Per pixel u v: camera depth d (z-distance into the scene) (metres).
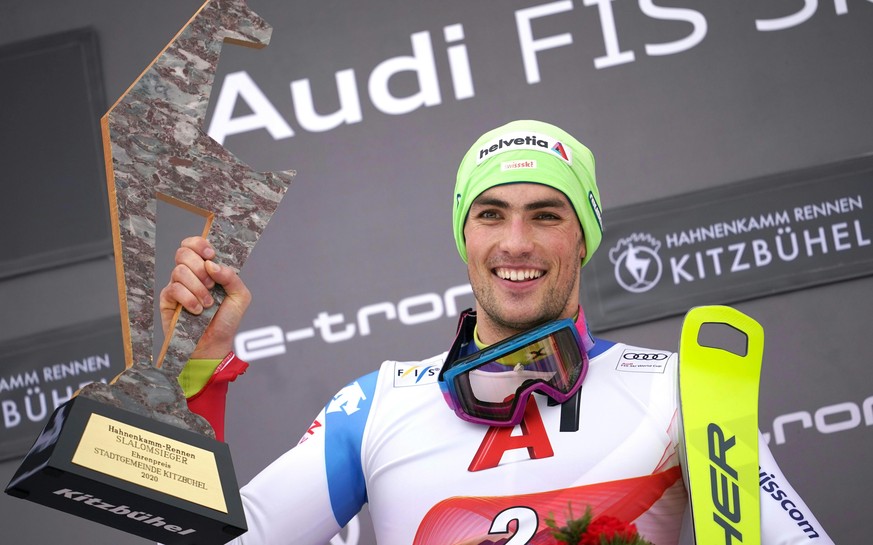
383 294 9.49
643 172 9.39
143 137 4.51
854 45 9.39
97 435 4.04
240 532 4.27
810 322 9.04
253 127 9.74
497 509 4.73
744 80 9.44
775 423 8.95
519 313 5.06
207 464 4.26
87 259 9.71
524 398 4.86
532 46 9.68
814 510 8.84
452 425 5.03
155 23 9.98
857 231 9.12
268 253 9.56
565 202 5.10
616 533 4.52
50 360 9.55
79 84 9.91
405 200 9.61
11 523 9.35
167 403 4.32
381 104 9.73
